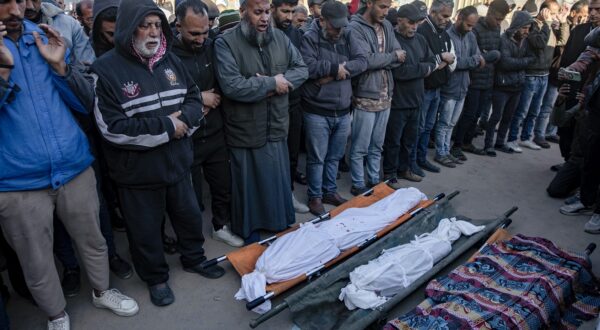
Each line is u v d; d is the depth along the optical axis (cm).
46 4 265
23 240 206
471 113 478
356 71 330
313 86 329
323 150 348
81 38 280
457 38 425
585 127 331
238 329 237
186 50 268
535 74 494
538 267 252
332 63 320
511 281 241
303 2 591
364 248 291
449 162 473
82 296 263
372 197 361
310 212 364
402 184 425
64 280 262
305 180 428
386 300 238
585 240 328
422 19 367
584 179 341
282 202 316
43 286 216
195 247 278
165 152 232
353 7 504
